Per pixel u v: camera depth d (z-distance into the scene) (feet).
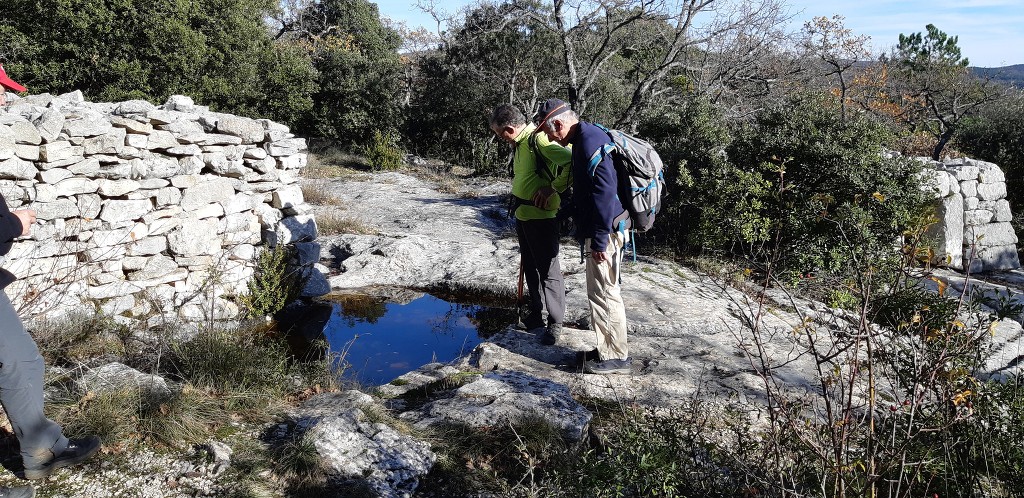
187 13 48.49
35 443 8.31
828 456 8.12
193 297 16.60
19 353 8.07
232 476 9.07
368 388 12.98
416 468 9.61
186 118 17.39
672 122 31.01
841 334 8.61
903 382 8.92
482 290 20.90
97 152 15.56
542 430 10.51
